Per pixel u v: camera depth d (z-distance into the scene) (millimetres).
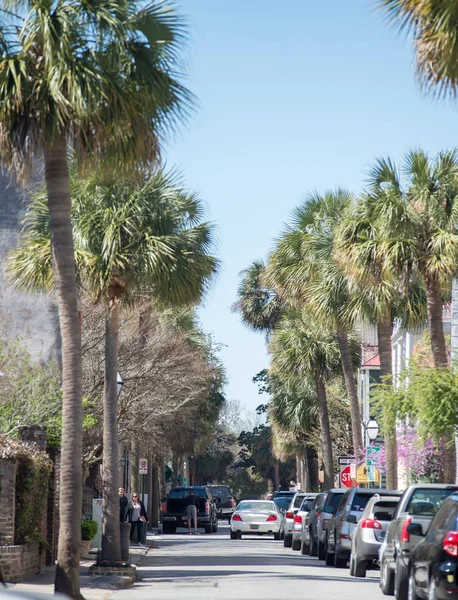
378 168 53625
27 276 43562
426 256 50969
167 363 66125
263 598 31953
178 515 99812
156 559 55812
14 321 62625
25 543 38906
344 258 54062
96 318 62812
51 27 29297
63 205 31500
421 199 51312
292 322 94312
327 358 91375
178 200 44062
